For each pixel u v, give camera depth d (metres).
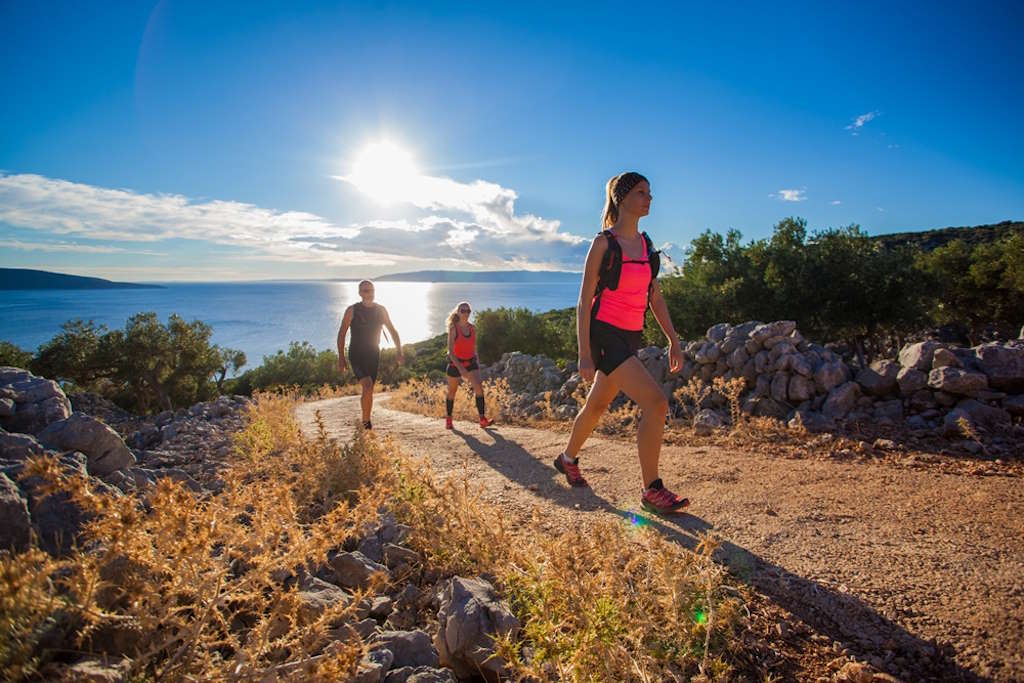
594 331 3.32
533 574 2.26
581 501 3.55
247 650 1.58
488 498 3.74
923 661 1.80
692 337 21.67
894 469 3.75
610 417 6.19
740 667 1.83
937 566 2.32
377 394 16.41
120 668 1.54
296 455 4.26
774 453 4.40
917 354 5.24
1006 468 3.60
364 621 2.16
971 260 32.94
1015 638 1.83
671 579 2.00
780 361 5.75
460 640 2.01
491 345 30.77
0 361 35.75
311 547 1.90
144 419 8.51
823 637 1.97
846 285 21.12
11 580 1.35
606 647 1.74
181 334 39.34
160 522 1.68
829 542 2.65
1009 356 4.69
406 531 3.00
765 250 23.25
